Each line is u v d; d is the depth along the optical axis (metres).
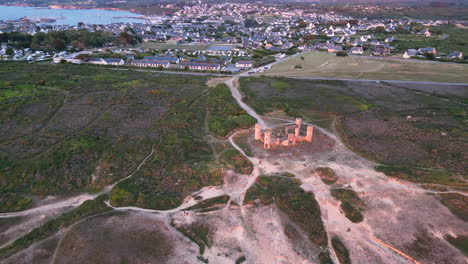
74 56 191.50
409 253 44.25
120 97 113.38
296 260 43.44
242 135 83.50
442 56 199.88
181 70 170.88
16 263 41.88
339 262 43.28
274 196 57.19
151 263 42.44
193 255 44.03
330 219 51.47
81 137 77.69
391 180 61.75
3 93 112.94
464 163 66.75
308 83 140.50
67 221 49.53
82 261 42.44
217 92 123.00
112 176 62.34
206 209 53.66
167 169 65.75
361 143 78.19
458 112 100.00
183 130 85.75
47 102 106.50
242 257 43.81
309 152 73.69
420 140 79.25
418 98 117.25
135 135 81.81
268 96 118.19
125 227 48.97
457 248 45.00
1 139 78.06
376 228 49.12
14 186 59.06
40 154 70.75
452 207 53.47
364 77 152.12
